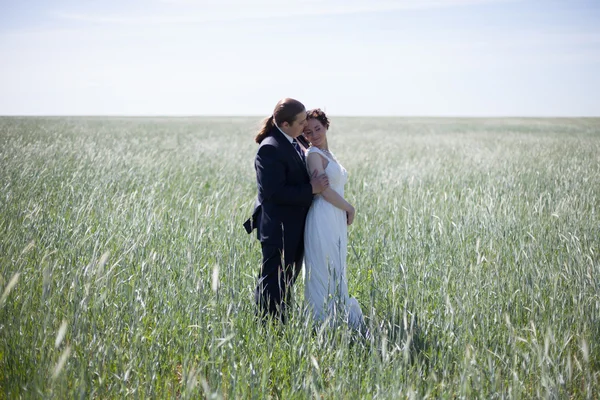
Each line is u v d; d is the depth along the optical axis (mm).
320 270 4230
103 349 3176
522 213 7051
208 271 4340
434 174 11172
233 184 9805
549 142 23469
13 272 4039
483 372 3107
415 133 37875
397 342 3355
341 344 3297
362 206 7762
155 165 10891
